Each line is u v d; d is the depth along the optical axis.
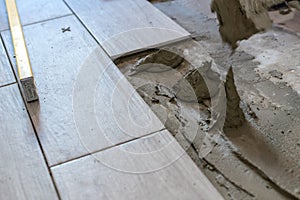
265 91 2.25
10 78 2.39
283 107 2.12
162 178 1.69
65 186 1.68
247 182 1.70
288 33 2.78
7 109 2.14
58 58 2.54
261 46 2.66
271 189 1.67
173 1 3.40
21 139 1.94
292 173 1.73
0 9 3.25
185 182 1.67
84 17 3.02
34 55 2.57
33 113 2.09
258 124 2.01
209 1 3.34
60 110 2.10
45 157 1.83
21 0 3.32
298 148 1.86
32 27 2.92
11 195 1.66
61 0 3.31
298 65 2.44
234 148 1.87
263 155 1.83
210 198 1.59
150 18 2.98
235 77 2.37
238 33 1.94
